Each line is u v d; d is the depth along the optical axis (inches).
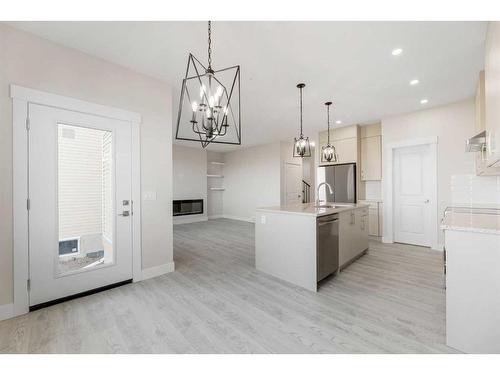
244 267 132.6
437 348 64.3
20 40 83.8
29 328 74.2
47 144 89.0
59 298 91.0
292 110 171.3
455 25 81.7
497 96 57.7
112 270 105.2
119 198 107.9
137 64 108.1
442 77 121.5
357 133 208.1
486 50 77.0
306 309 86.0
